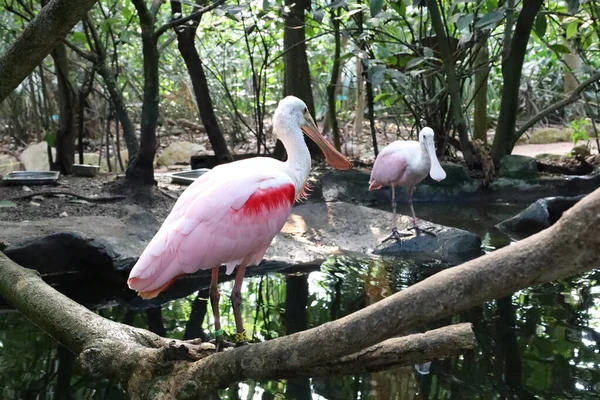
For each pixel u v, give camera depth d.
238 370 3.11
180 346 3.40
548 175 9.84
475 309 5.23
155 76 7.92
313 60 13.73
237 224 3.95
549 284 5.80
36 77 12.88
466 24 8.19
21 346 4.68
